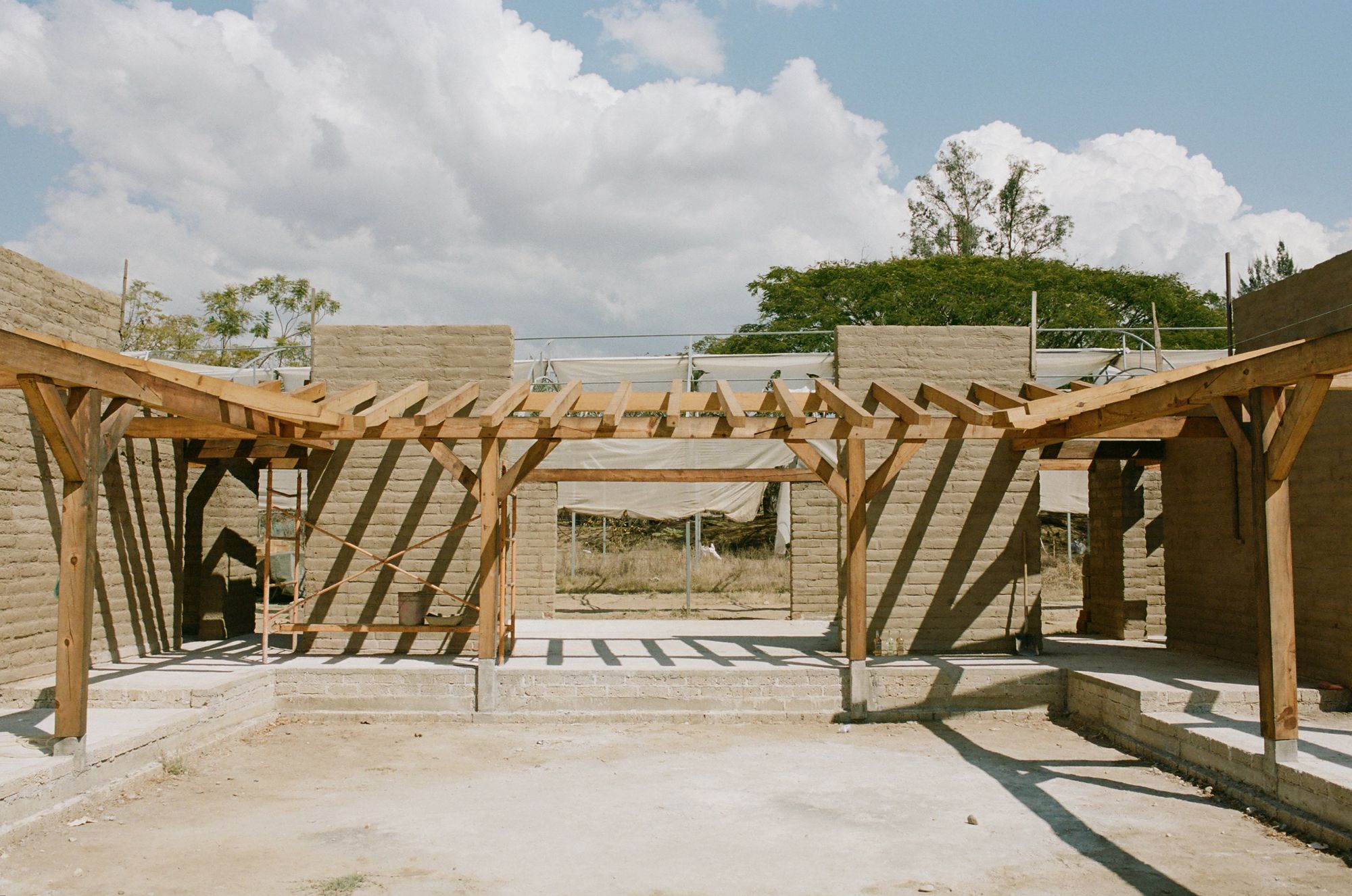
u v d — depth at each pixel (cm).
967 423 920
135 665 1002
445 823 639
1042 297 3103
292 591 1670
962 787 734
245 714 917
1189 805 686
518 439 956
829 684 991
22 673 900
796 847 592
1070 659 1084
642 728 952
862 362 1135
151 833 614
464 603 1032
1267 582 666
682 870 552
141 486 1110
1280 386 662
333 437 948
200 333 2612
